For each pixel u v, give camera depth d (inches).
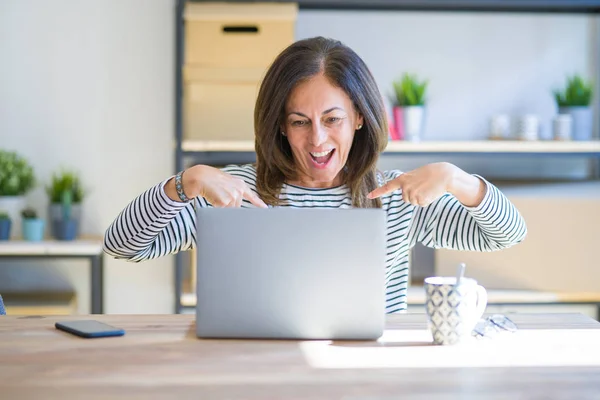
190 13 116.3
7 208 122.3
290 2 120.8
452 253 119.9
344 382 44.9
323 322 54.2
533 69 133.0
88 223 131.1
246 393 42.8
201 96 117.6
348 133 70.0
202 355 50.1
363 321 54.1
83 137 130.7
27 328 57.4
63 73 130.3
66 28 129.8
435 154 120.0
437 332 53.4
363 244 53.8
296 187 75.9
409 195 62.1
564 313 64.0
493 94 133.0
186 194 63.6
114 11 130.0
